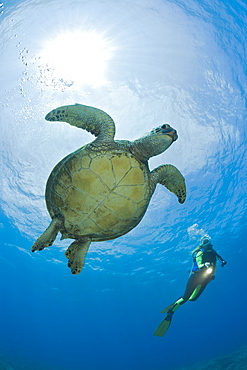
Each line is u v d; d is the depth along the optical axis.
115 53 11.72
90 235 4.06
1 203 15.85
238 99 12.83
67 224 3.97
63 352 39.09
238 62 12.10
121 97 12.24
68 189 3.81
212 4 10.94
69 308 29.09
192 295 7.91
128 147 4.10
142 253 19.16
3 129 12.90
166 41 11.73
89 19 11.10
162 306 28.81
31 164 13.84
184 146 13.56
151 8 11.05
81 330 35.06
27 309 29.92
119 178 3.77
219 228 18.44
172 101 12.54
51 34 11.14
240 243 20.67
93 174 3.75
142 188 3.91
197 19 11.29
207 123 13.11
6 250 20.20
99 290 24.80
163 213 15.92
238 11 11.17
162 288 25.27
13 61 11.37
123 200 3.81
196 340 39.53
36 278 23.34
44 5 10.56
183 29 11.48
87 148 3.92
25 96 11.97
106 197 3.76
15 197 15.34
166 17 11.23
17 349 34.56
